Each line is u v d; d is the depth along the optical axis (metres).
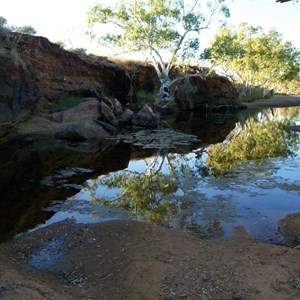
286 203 8.46
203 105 39.66
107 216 7.64
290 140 18.38
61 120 19.73
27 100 18.33
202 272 4.75
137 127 23.55
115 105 24.91
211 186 9.92
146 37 31.38
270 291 4.31
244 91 54.94
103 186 10.02
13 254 5.63
